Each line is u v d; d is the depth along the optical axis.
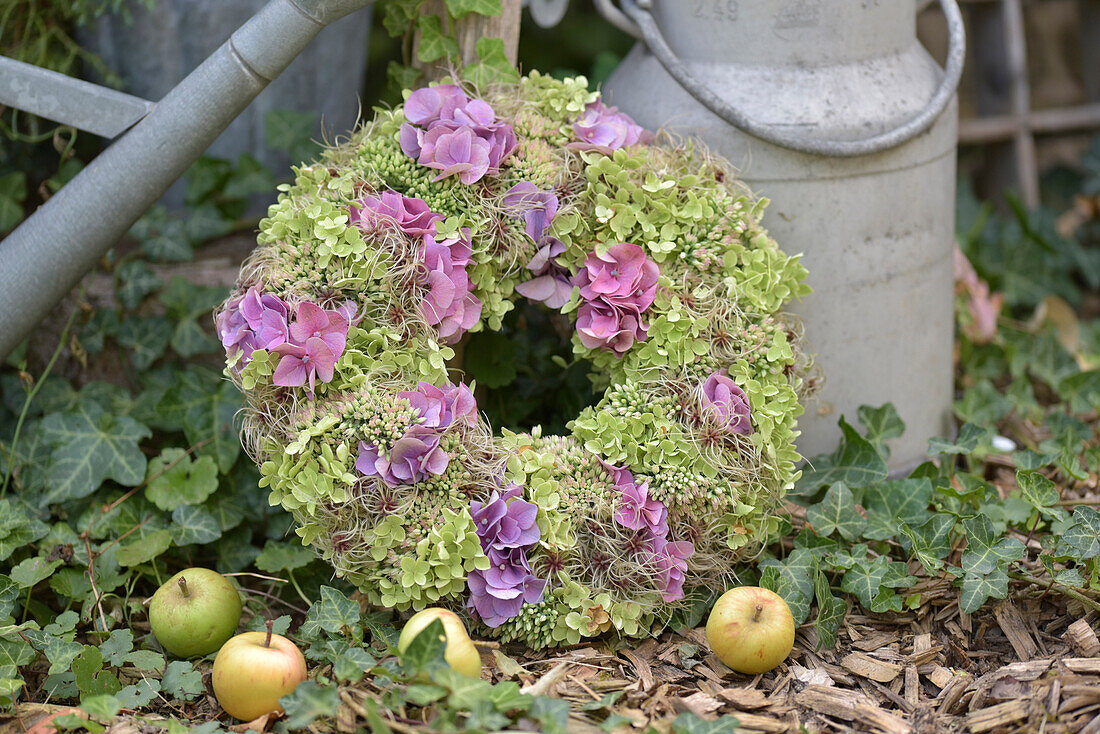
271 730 1.93
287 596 2.11
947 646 2.02
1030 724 1.93
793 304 2.13
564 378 2.22
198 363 2.26
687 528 2.02
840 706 1.96
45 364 2.26
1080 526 2.03
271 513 2.17
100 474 2.14
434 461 1.98
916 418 2.20
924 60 2.17
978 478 2.14
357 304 2.00
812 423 2.16
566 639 2.01
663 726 1.93
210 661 2.01
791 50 2.09
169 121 2.04
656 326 2.02
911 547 2.05
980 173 2.91
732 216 2.05
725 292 2.04
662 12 2.14
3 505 2.09
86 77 2.33
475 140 2.02
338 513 1.98
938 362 2.21
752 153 2.10
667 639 2.03
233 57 2.03
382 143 2.04
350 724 1.91
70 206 2.05
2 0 2.23
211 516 2.13
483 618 1.99
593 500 2.00
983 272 2.53
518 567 1.99
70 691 1.98
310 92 2.36
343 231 1.99
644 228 2.03
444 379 2.00
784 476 2.04
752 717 1.95
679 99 2.12
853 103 2.10
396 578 1.99
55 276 2.06
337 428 1.98
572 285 2.05
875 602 2.03
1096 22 2.86
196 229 2.30
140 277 2.24
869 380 2.16
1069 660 1.97
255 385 1.99
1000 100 2.78
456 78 2.07
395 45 2.55
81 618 2.06
